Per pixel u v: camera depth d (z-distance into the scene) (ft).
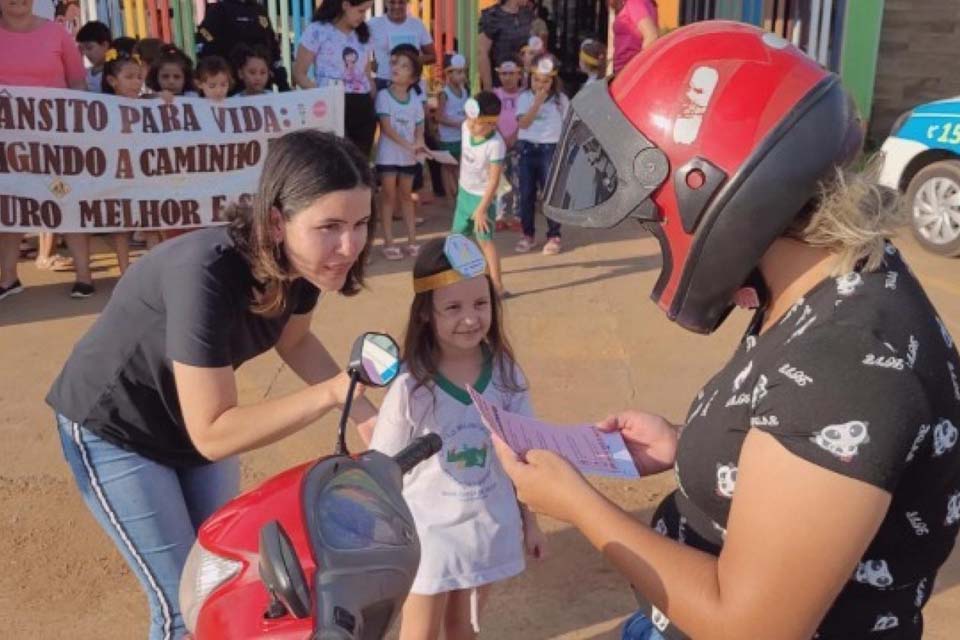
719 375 5.54
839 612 5.12
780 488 4.61
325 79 27.86
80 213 23.57
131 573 13.23
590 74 29.40
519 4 33.30
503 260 26.35
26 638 11.95
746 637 4.75
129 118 23.82
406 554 5.32
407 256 26.66
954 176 26.18
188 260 7.71
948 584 12.90
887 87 39.83
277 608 4.86
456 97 32.40
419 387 9.77
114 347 8.23
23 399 17.93
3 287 23.31
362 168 7.39
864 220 4.90
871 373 4.60
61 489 15.05
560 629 12.07
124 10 38.01
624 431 7.23
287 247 7.45
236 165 25.05
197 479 9.38
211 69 24.57
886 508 4.57
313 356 9.59
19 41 22.82
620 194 5.38
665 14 37.63
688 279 5.29
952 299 23.66
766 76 5.11
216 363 7.67
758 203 4.98
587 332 21.24
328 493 5.37
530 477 5.88
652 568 5.18
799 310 5.04
